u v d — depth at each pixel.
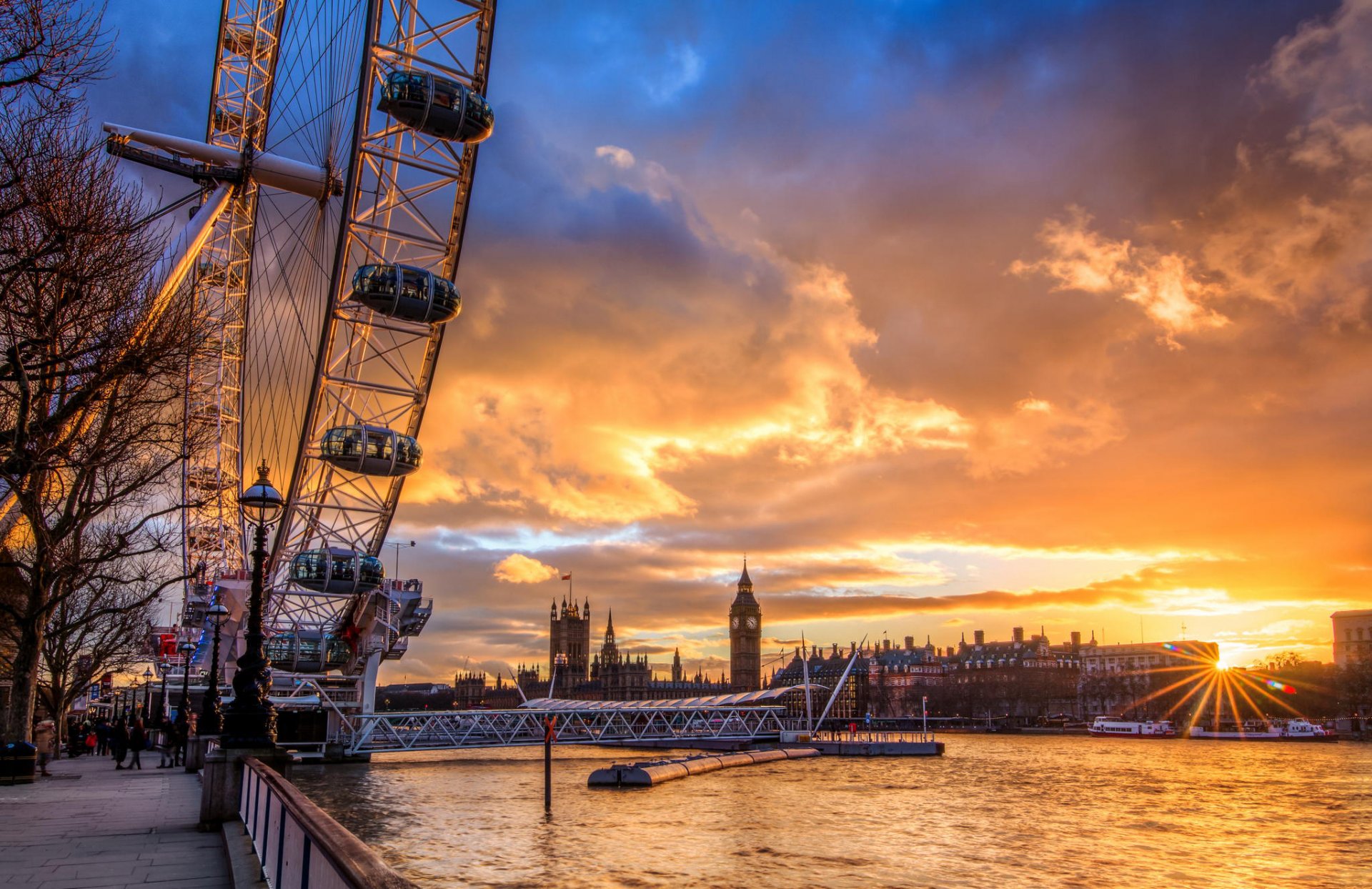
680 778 125.94
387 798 94.81
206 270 86.38
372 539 98.19
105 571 72.19
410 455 87.44
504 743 147.50
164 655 91.00
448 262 82.44
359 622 114.88
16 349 30.34
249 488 31.38
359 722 133.50
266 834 19.77
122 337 34.09
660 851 65.00
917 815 86.69
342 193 77.44
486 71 75.19
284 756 29.42
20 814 32.75
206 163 78.69
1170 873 61.06
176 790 42.47
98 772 56.94
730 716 199.25
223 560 106.25
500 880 55.44
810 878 57.16
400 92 69.44
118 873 21.72
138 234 35.56
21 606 65.12
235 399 97.12
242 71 89.31
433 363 88.56
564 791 105.75
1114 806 94.38
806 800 98.50
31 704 45.69
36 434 32.09
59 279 32.41
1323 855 67.12
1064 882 57.88
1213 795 105.25
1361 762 154.62
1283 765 148.12
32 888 20.02
